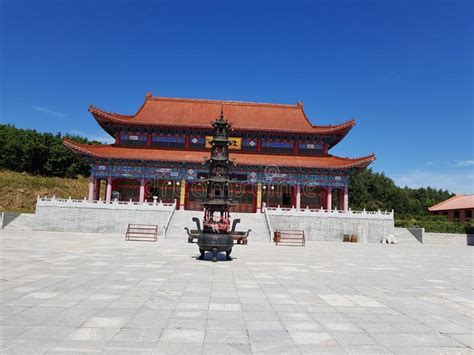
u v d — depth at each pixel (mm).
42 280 14383
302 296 12977
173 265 19844
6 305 10508
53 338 7879
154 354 7168
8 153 100000
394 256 31672
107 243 33438
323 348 7793
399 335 8844
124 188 63938
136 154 62188
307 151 67938
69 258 21500
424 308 11773
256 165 61000
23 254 22688
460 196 100875
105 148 63625
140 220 49906
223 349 7547
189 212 52000
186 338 8125
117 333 8312
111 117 63938
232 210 62750
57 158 106312
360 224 52469
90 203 49844
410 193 151875
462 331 9289
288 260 24859
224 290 13516
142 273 16812
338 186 62312
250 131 66375
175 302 11398
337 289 14625
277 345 7879
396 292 14453
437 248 45000
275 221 51125
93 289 12969
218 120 24062
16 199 86875
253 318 9898
